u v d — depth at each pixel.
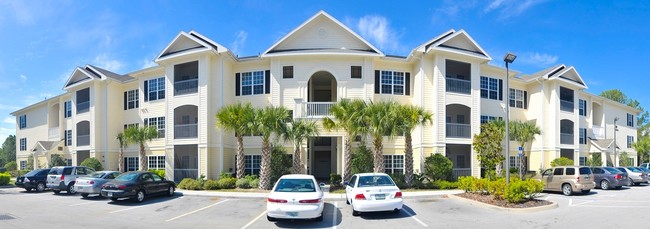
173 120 26.09
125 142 27.56
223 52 25.36
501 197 15.60
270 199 11.73
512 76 30.41
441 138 24.97
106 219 12.94
